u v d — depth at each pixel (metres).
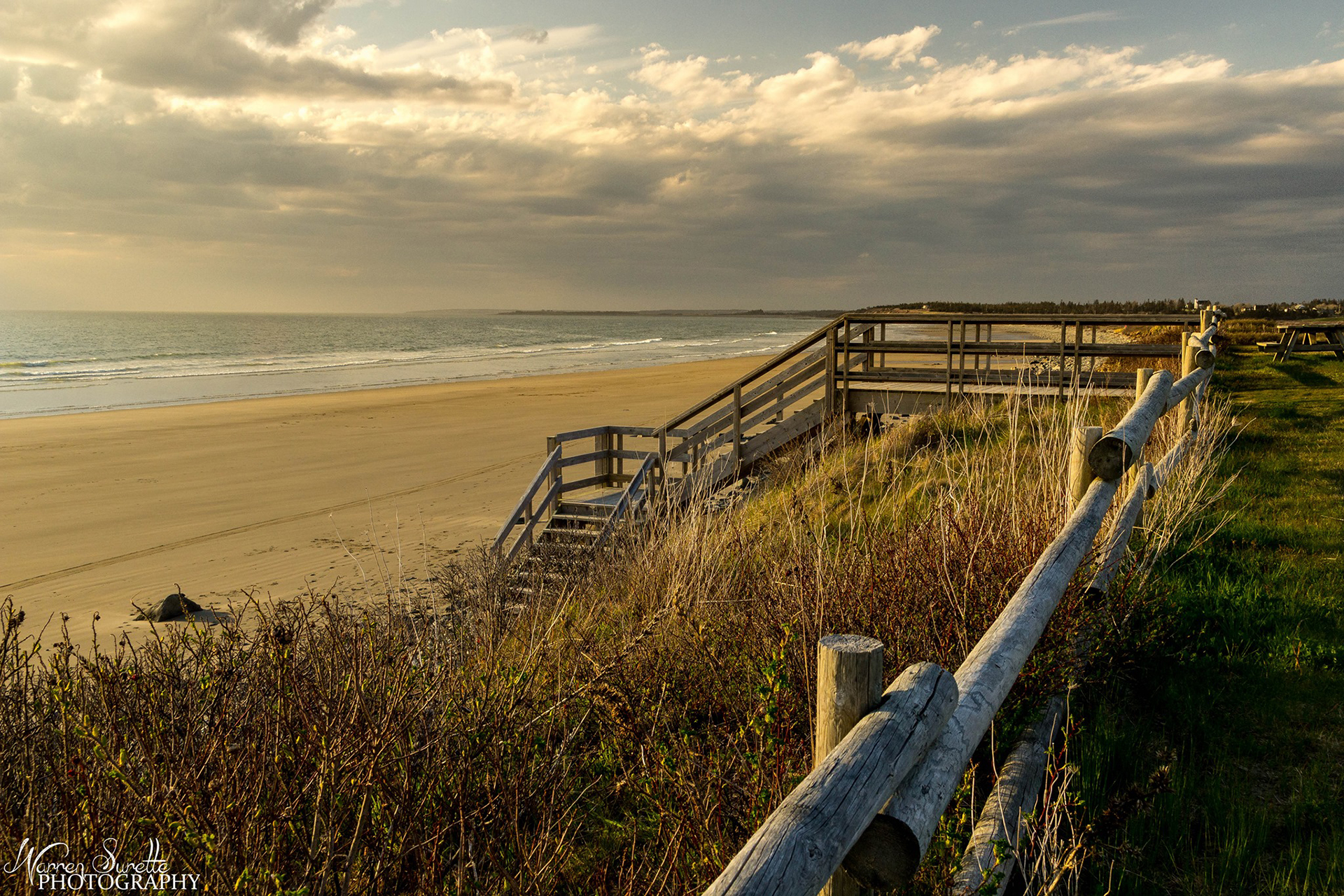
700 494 9.04
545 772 3.10
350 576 10.74
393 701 2.84
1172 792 2.87
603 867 2.88
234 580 10.87
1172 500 5.75
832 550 5.24
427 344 88.06
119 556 12.06
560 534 10.13
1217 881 2.57
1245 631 4.15
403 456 19.83
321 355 66.00
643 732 3.30
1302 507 6.09
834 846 1.25
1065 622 3.39
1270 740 3.30
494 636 5.10
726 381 40.25
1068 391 11.45
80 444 21.56
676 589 4.86
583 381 41.25
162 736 2.55
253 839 2.33
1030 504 4.77
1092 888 2.57
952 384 12.14
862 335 13.01
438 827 2.59
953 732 1.77
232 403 30.59
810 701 2.97
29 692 3.04
